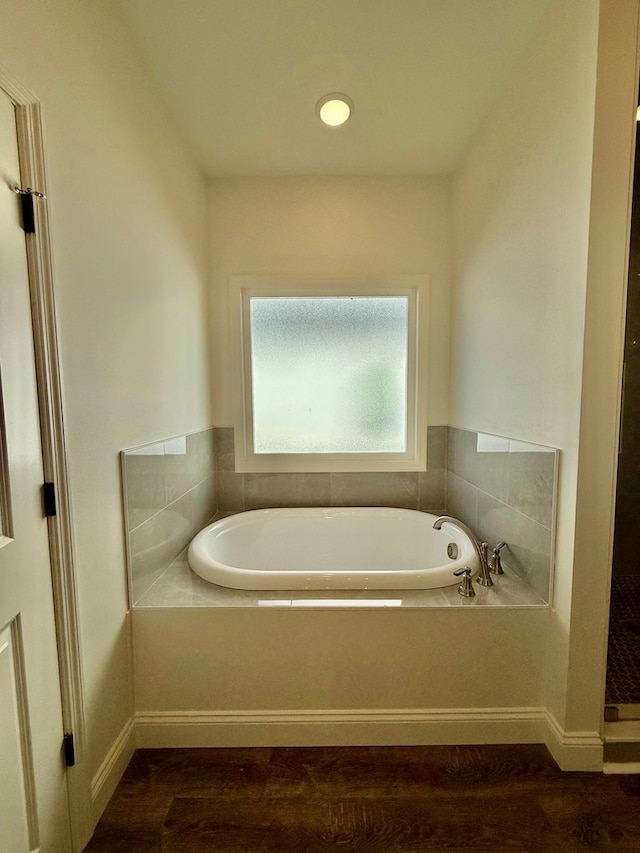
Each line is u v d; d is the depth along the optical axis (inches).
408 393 88.4
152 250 57.2
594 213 42.0
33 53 33.6
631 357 75.1
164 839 40.4
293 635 50.2
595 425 44.3
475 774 47.1
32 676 33.9
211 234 82.8
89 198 41.8
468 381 75.4
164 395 61.4
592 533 45.5
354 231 83.1
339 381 88.9
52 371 35.9
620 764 47.7
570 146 45.0
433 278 84.4
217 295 84.0
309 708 51.0
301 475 88.6
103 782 43.2
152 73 55.9
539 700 51.3
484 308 68.0
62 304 37.3
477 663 50.8
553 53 47.4
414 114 64.8
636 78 40.9
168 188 62.9
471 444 74.3
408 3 46.8
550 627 50.1
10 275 31.9
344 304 87.7
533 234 52.8
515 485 58.1
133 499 50.7
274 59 53.9
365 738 51.0
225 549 75.5
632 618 71.6
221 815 42.6
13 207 32.2
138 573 51.9
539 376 52.0
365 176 82.2
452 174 81.4
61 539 37.2
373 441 89.9
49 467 36.0
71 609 38.4
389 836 40.6
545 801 43.9
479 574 56.6
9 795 31.5
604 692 46.9
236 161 76.5
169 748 50.9
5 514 31.6
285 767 48.1
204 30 49.6
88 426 41.6
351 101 61.4
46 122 35.1
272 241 83.0
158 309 59.1
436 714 51.1
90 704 41.7
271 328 87.9
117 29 47.1
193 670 50.7
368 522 84.3
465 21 49.0
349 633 50.3
